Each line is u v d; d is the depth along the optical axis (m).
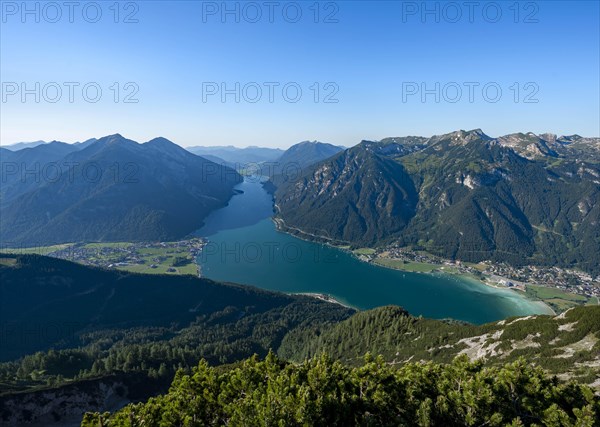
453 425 40.00
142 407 47.66
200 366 53.91
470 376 44.62
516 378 42.59
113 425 42.50
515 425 36.25
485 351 97.69
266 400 42.12
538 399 40.69
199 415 45.22
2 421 95.75
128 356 138.50
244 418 40.34
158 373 130.12
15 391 105.62
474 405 39.47
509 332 99.19
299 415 38.84
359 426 39.06
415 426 40.97
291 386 44.81
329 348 161.25
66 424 103.06
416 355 117.00
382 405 41.97
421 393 43.78
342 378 48.44
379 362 49.25
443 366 49.56
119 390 118.88
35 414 100.56
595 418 36.72
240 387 48.94
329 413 40.84
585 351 75.75
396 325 146.25
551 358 78.44
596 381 62.31
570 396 41.22
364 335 156.62
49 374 133.88
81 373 130.88
